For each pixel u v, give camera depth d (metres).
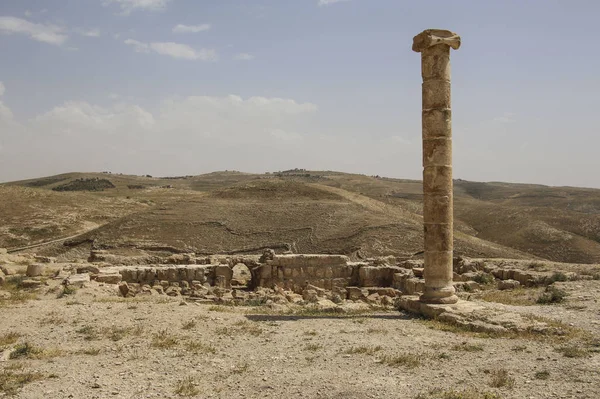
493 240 86.44
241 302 22.00
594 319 15.88
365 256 66.19
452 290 17.62
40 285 21.67
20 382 10.38
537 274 23.69
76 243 69.88
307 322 16.03
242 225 76.25
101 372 11.08
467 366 11.38
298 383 10.43
